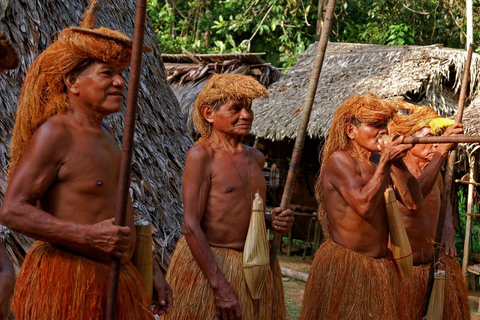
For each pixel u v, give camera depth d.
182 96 11.95
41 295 2.58
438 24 16.20
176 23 19.38
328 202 3.99
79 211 2.64
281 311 3.63
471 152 8.11
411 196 4.11
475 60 9.45
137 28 2.36
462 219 12.04
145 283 2.91
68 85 2.69
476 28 15.66
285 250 11.14
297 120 9.95
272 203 11.39
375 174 3.71
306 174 11.05
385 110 3.82
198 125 3.65
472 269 8.47
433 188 4.52
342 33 17.61
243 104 3.49
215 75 3.56
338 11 17.62
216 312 3.40
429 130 4.40
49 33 5.14
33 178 2.56
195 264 3.48
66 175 2.63
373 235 3.89
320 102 10.16
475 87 9.59
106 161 2.72
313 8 17.47
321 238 10.66
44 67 2.67
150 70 6.70
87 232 2.52
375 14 16.86
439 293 4.12
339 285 3.86
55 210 2.63
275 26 16.56
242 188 3.51
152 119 6.13
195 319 3.40
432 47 10.30
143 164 5.50
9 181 2.60
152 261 3.02
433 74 9.55
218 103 3.50
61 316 2.57
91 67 2.68
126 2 6.95
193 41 17.95
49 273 2.60
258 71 11.85
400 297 3.98
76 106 2.71
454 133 4.20
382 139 3.78
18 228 2.53
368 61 10.79
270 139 11.06
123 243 2.54
